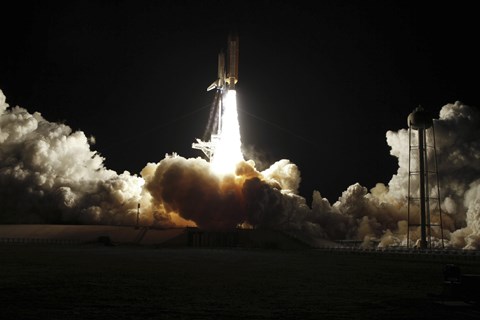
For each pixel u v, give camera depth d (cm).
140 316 1744
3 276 2998
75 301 2052
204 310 1883
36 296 2177
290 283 2866
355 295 2377
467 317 1791
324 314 1831
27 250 5959
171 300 2117
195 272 3431
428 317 1784
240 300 2150
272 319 1723
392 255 6266
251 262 4634
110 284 2642
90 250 6188
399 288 2688
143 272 3344
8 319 1661
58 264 3912
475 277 2203
